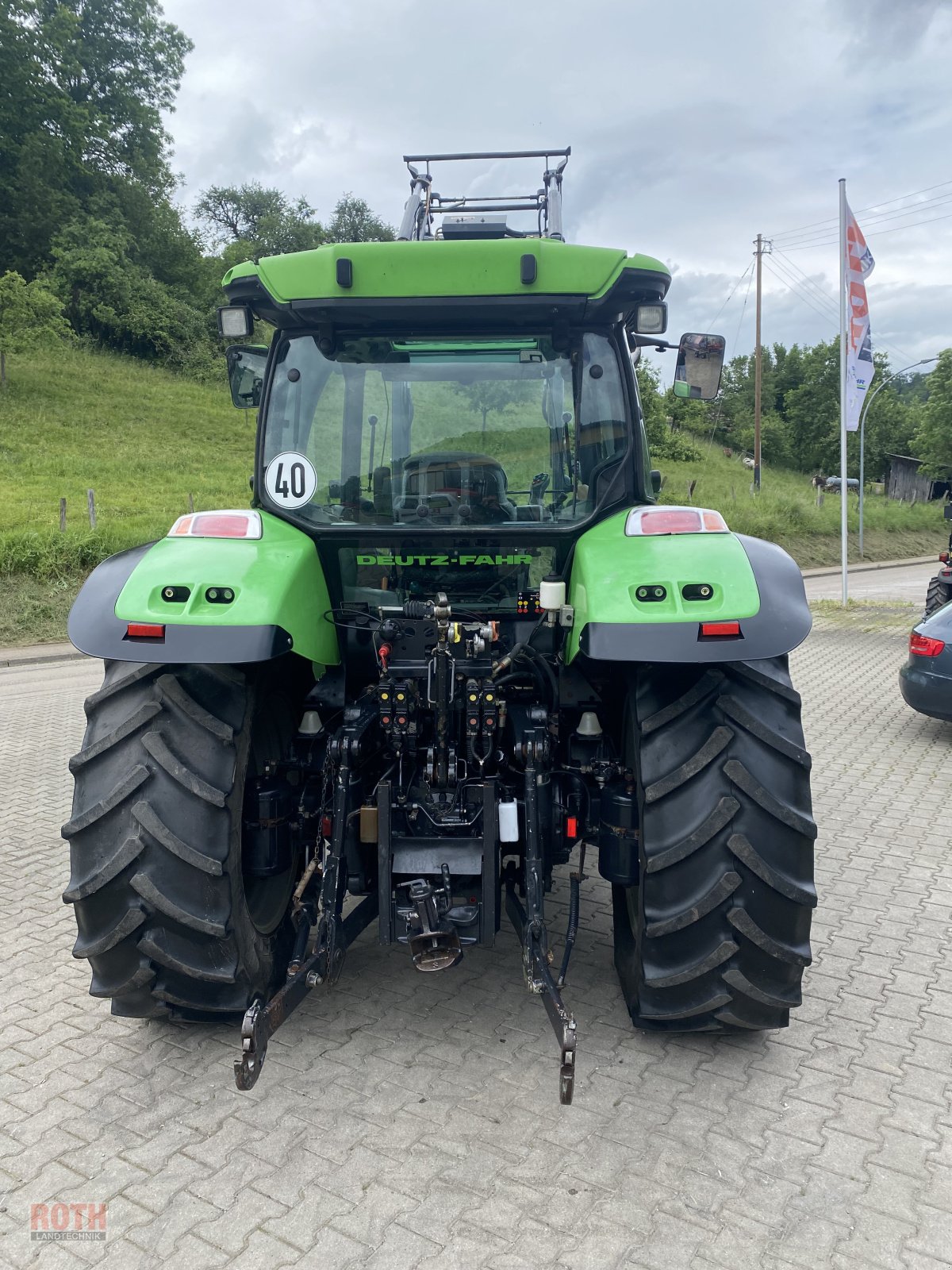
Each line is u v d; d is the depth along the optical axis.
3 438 28.48
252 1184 2.24
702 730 2.55
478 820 2.68
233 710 2.62
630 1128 2.45
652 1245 2.05
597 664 3.10
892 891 4.07
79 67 52.53
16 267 47.84
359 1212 2.15
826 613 14.90
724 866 2.48
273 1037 2.88
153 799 2.51
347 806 2.70
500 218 5.67
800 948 2.55
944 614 7.01
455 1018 2.99
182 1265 2.00
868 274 14.18
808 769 2.54
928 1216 2.14
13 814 5.23
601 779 2.84
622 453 3.07
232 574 2.59
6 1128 2.47
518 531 3.05
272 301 2.85
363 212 75.44
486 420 3.05
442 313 2.83
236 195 70.69
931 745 6.69
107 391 38.19
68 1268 2.00
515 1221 2.12
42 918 3.82
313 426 3.08
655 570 2.56
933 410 46.47
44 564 14.54
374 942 3.54
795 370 69.19
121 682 2.64
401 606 3.18
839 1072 2.71
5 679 10.08
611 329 3.01
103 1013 3.06
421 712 2.89
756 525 27.86
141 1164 2.32
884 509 36.59
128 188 54.44
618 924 3.14
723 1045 2.85
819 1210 2.16
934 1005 3.11
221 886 2.53
